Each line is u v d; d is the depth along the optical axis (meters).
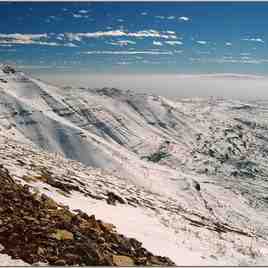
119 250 15.67
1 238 12.49
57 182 26.27
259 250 24.50
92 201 25.62
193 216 39.09
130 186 47.03
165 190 167.00
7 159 28.95
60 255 12.85
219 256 20.22
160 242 19.75
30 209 15.49
